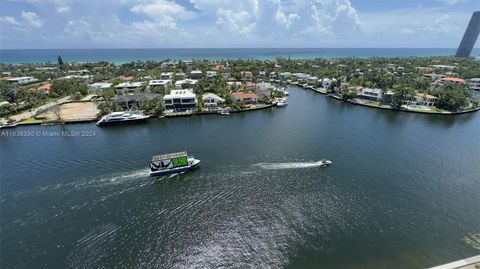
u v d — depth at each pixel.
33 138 87.88
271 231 43.38
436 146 79.25
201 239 41.88
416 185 56.94
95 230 43.91
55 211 48.84
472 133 92.50
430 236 42.28
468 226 44.62
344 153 73.25
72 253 39.44
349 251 39.34
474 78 184.50
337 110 126.50
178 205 50.19
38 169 64.81
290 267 36.81
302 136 87.25
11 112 117.50
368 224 44.88
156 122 106.31
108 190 55.34
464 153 74.06
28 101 130.62
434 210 48.62
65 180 59.34
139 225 45.00
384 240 41.44
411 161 68.62
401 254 38.91
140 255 39.03
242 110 123.31
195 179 59.31
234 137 86.38
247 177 60.03
